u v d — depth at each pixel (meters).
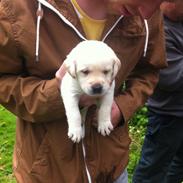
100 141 2.37
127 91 2.48
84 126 2.29
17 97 2.25
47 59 2.19
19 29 2.14
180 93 3.17
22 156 2.42
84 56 2.04
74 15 2.19
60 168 2.35
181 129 3.33
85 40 2.19
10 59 2.22
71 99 2.13
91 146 2.34
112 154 2.42
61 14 2.16
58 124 2.29
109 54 2.07
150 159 3.48
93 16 2.21
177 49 3.06
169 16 3.01
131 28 2.29
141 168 3.55
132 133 4.82
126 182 2.62
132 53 2.34
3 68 2.25
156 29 2.46
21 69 2.29
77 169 2.34
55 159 2.35
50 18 2.17
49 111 2.20
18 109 2.29
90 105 2.24
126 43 2.30
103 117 2.22
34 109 2.22
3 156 4.62
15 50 2.18
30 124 2.35
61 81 2.15
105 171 2.43
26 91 2.23
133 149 4.56
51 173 2.37
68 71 2.08
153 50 2.49
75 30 2.20
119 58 2.29
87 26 2.22
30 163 2.38
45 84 2.21
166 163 3.48
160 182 3.53
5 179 4.29
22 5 2.14
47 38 2.19
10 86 2.26
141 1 2.12
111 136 2.40
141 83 2.52
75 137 2.16
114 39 2.28
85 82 2.04
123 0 2.11
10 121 5.22
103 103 2.20
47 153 2.34
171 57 3.04
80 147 2.33
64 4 2.17
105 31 2.24
